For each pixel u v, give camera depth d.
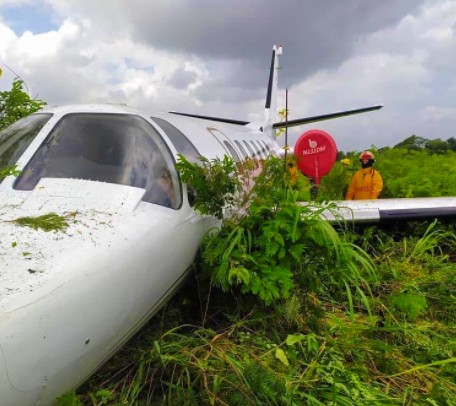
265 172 4.32
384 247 5.59
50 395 2.30
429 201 6.32
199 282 3.99
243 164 4.68
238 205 4.30
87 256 2.56
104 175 3.47
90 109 4.06
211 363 3.05
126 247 2.85
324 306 4.33
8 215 2.89
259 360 3.12
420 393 3.11
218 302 4.08
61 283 2.32
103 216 3.03
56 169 3.47
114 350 2.95
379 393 2.95
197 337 3.64
